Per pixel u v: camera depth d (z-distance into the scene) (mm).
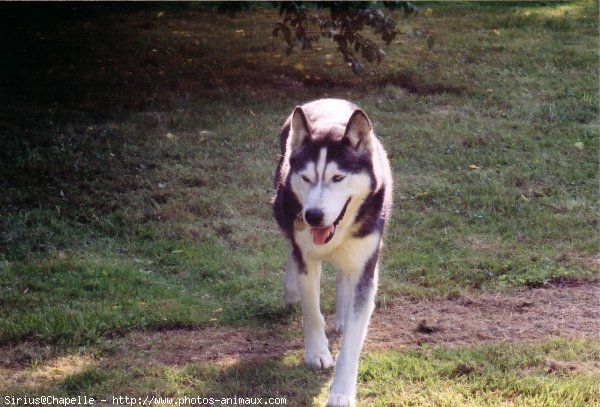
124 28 16750
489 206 9875
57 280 8148
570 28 16828
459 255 8711
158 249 8891
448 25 16891
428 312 7566
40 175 10469
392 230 9297
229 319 7430
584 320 7371
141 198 9961
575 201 9984
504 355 6559
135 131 11828
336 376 5910
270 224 9516
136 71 14297
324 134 5910
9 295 7809
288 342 7000
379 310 7602
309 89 13578
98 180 10391
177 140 11586
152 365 6582
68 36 16203
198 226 9398
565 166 10930
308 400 5953
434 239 9117
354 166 5824
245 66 14469
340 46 12711
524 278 8156
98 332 7172
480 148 11500
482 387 6121
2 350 6910
